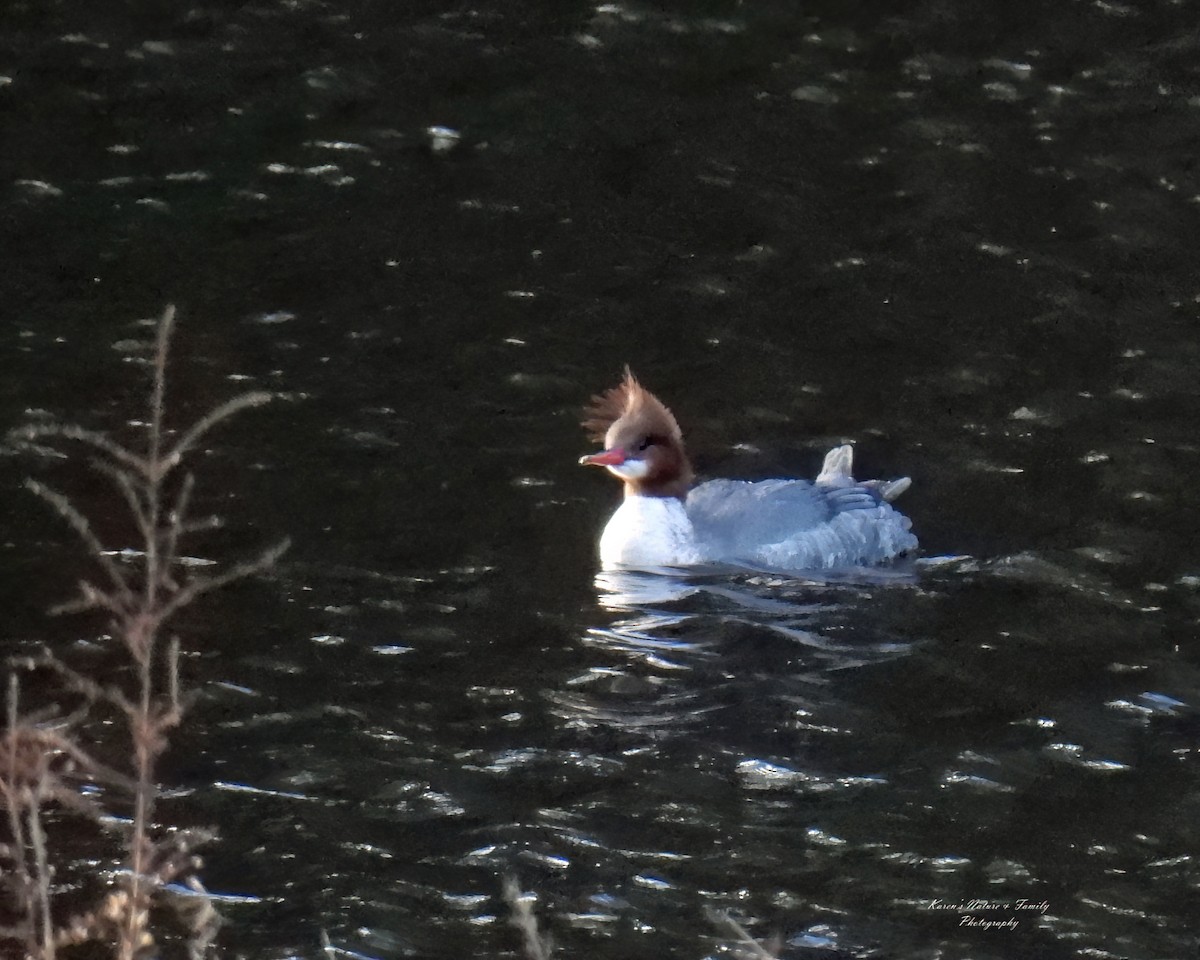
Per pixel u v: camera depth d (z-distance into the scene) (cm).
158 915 1041
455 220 2114
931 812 1158
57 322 1852
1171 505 1577
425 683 1302
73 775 1160
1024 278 2017
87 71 2352
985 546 1534
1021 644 1365
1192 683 1303
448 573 1469
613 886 1082
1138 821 1148
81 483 1553
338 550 1489
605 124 2312
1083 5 2569
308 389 1766
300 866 1093
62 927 1016
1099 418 1745
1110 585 1451
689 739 1237
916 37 2502
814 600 1452
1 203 2078
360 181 2177
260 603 1395
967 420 1753
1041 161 2245
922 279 2022
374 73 2391
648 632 1389
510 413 1752
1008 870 1101
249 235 2055
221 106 2302
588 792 1175
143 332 1848
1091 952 1028
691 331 1922
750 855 1112
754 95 2380
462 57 2433
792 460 1698
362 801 1160
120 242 2022
